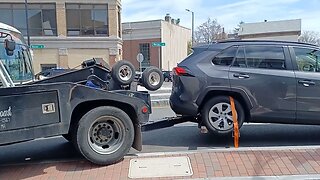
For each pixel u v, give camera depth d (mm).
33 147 6438
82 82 6328
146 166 4883
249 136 6766
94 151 5012
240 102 6012
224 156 5156
